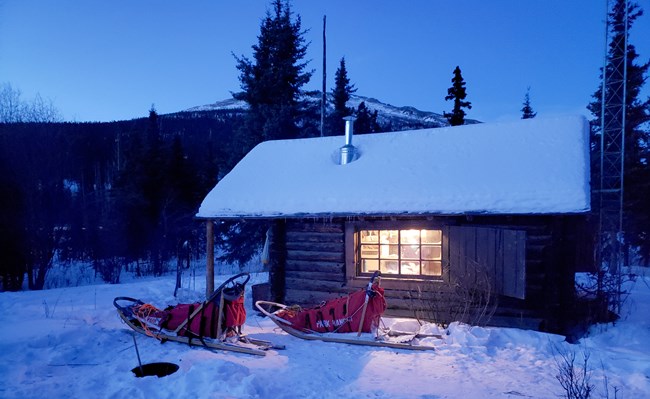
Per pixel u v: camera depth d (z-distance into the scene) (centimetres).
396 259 923
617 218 1566
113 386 484
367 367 579
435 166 934
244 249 2398
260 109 2366
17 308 971
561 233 791
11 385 492
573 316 816
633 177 2455
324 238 953
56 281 2498
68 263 2867
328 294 943
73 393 472
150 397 459
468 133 1020
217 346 639
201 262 3131
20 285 2242
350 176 982
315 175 1027
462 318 782
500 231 758
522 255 721
